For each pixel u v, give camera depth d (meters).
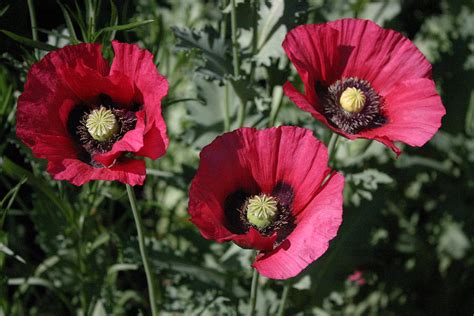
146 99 0.86
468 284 1.22
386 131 0.91
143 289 1.17
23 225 1.15
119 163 0.85
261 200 0.88
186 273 1.05
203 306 1.05
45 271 1.12
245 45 1.04
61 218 1.05
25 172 0.96
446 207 1.19
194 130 1.09
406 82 0.92
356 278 1.15
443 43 1.27
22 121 0.86
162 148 0.83
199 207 0.85
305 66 0.91
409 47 0.93
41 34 1.05
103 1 1.00
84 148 0.89
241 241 0.85
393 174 1.19
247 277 1.09
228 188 0.88
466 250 1.20
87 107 0.89
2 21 1.02
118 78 0.86
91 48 0.87
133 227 1.10
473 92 1.21
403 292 1.21
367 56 0.93
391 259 1.21
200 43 1.02
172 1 1.23
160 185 1.18
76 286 1.10
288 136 0.87
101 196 1.05
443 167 1.18
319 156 0.87
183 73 1.15
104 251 1.10
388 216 1.21
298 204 0.88
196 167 1.15
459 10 1.25
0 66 1.03
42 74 0.87
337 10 1.17
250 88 1.02
